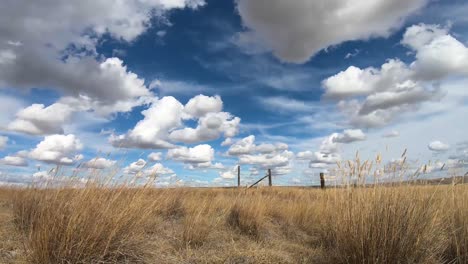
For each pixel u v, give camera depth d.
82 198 4.41
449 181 5.12
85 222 4.17
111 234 4.19
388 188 4.48
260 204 8.21
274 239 6.58
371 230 4.05
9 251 4.30
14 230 5.24
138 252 4.57
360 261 3.98
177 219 7.64
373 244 3.94
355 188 4.63
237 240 6.21
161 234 5.95
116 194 4.78
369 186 4.60
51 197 4.97
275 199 10.55
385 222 3.98
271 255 4.96
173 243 5.47
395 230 3.99
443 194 4.98
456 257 4.24
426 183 4.77
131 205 4.82
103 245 4.21
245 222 7.06
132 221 4.80
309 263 4.79
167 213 7.80
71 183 5.05
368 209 4.18
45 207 4.73
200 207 7.46
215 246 5.67
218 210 8.46
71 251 3.98
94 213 4.31
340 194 4.80
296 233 7.25
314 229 7.23
